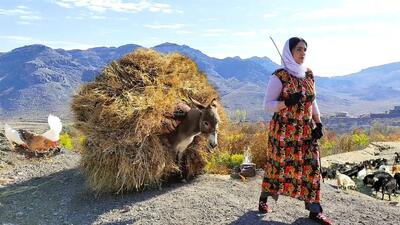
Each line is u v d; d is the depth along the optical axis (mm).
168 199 7395
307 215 6379
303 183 5719
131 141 7578
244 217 6348
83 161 7906
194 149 8852
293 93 5492
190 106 8477
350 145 20297
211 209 6773
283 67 5680
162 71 8703
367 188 11203
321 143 20281
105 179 7668
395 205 8094
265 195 6312
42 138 11742
